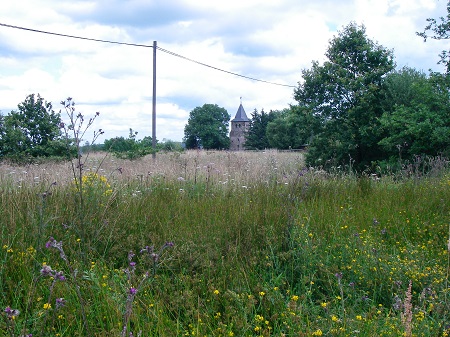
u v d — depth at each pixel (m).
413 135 18.56
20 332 3.27
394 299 4.24
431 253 5.71
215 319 3.90
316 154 21.91
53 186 7.13
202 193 8.73
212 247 5.25
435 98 18.34
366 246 5.55
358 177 12.27
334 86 22.33
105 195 6.60
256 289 4.28
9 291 4.03
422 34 18.72
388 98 22.09
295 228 5.69
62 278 2.97
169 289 4.29
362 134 20.78
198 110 96.69
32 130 21.23
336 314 3.96
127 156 19.69
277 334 3.67
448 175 11.70
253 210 6.49
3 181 8.42
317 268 4.98
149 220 6.02
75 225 5.31
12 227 5.04
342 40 22.95
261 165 13.83
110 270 4.59
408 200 8.75
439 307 3.91
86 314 3.70
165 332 3.56
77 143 5.18
